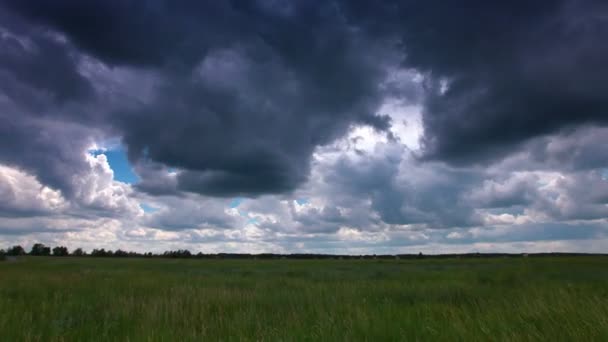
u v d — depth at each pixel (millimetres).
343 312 9547
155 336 7238
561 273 23469
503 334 6094
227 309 10961
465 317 7816
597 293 11320
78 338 7566
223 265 49719
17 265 44969
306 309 10508
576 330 6230
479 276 21516
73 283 18469
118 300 12148
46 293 14234
